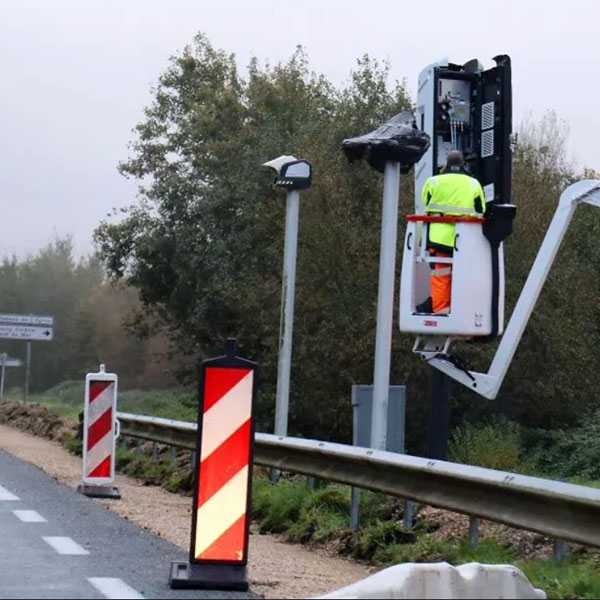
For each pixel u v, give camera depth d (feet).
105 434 66.74
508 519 43.83
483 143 71.61
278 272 146.41
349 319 125.18
